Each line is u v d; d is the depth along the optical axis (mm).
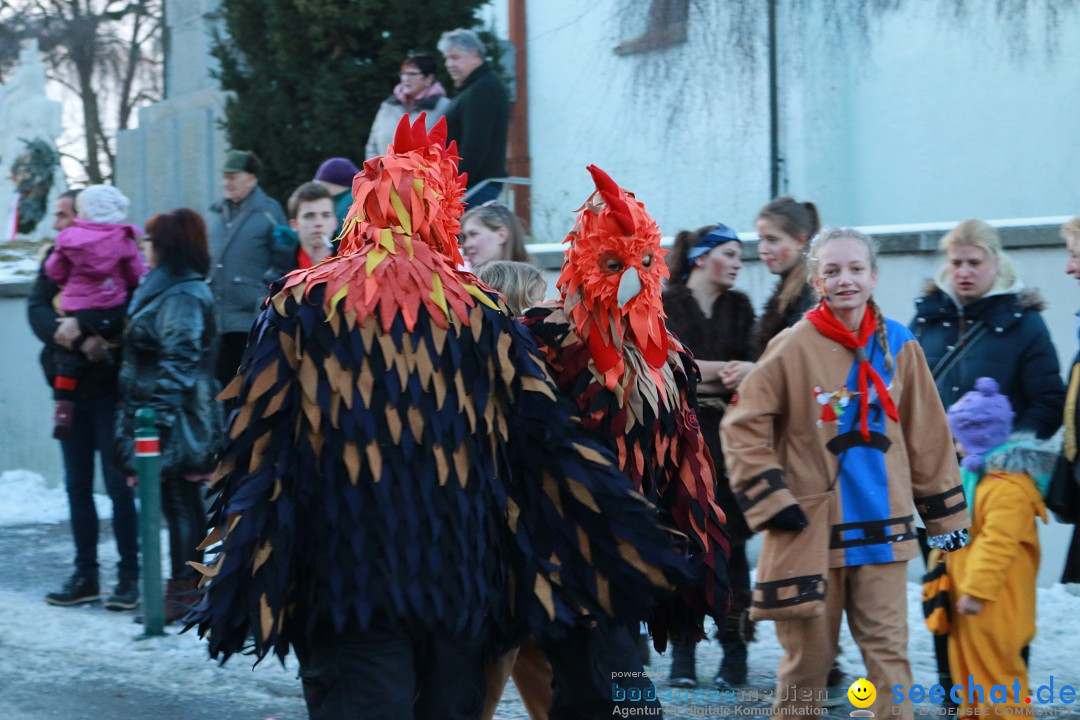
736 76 14477
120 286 8828
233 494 3771
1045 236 8344
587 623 3979
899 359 5152
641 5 15016
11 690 6848
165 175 15797
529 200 17125
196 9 15914
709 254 6688
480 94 10328
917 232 8719
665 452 4406
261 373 3797
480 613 3855
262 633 3643
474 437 3928
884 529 5000
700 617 4477
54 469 13688
